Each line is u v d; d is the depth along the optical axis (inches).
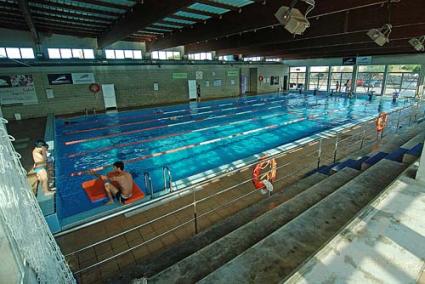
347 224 69.5
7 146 33.4
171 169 240.5
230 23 265.1
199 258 69.3
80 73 473.1
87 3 247.8
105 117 460.8
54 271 39.9
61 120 428.1
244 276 55.8
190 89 648.4
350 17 248.5
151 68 565.3
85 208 169.3
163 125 408.5
